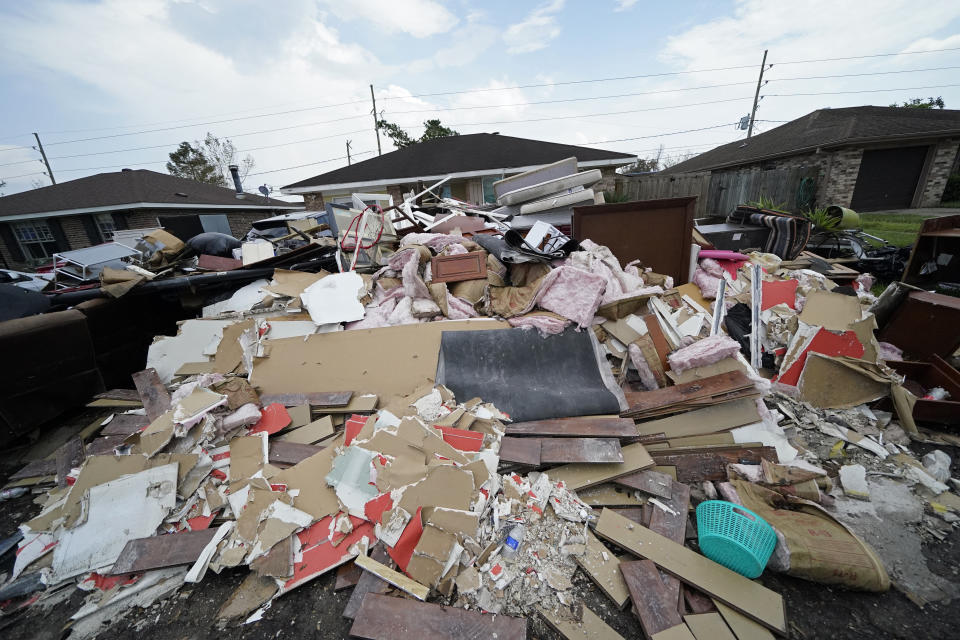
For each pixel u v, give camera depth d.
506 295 3.59
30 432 3.02
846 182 11.04
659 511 2.09
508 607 1.69
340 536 1.96
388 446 2.23
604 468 2.28
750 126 21.92
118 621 1.76
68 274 4.24
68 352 3.05
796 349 3.19
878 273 6.11
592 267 3.52
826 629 1.61
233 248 5.41
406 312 3.43
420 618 1.61
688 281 4.29
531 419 2.61
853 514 2.12
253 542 1.95
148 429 2.36
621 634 1.61
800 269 4.68
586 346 3.05
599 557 1.87
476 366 3.01
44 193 13.76
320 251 4.49
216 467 2.32
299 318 3.46
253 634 1.67
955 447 2.58
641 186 11.68
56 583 1.86
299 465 2.28
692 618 1.60
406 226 5.24
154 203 13.04
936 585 1.76
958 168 12.33
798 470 2.24
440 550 1.78
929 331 3.30
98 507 2.04
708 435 2.50
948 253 4.79
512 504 2.07
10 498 2.53
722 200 11.80
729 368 2.71
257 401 2.77
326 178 12.28
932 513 2.11
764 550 1.71
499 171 11.20
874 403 2.94
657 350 2.97
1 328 2.70
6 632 1.75
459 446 2.30
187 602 1.82
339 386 2.99
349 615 1.68
